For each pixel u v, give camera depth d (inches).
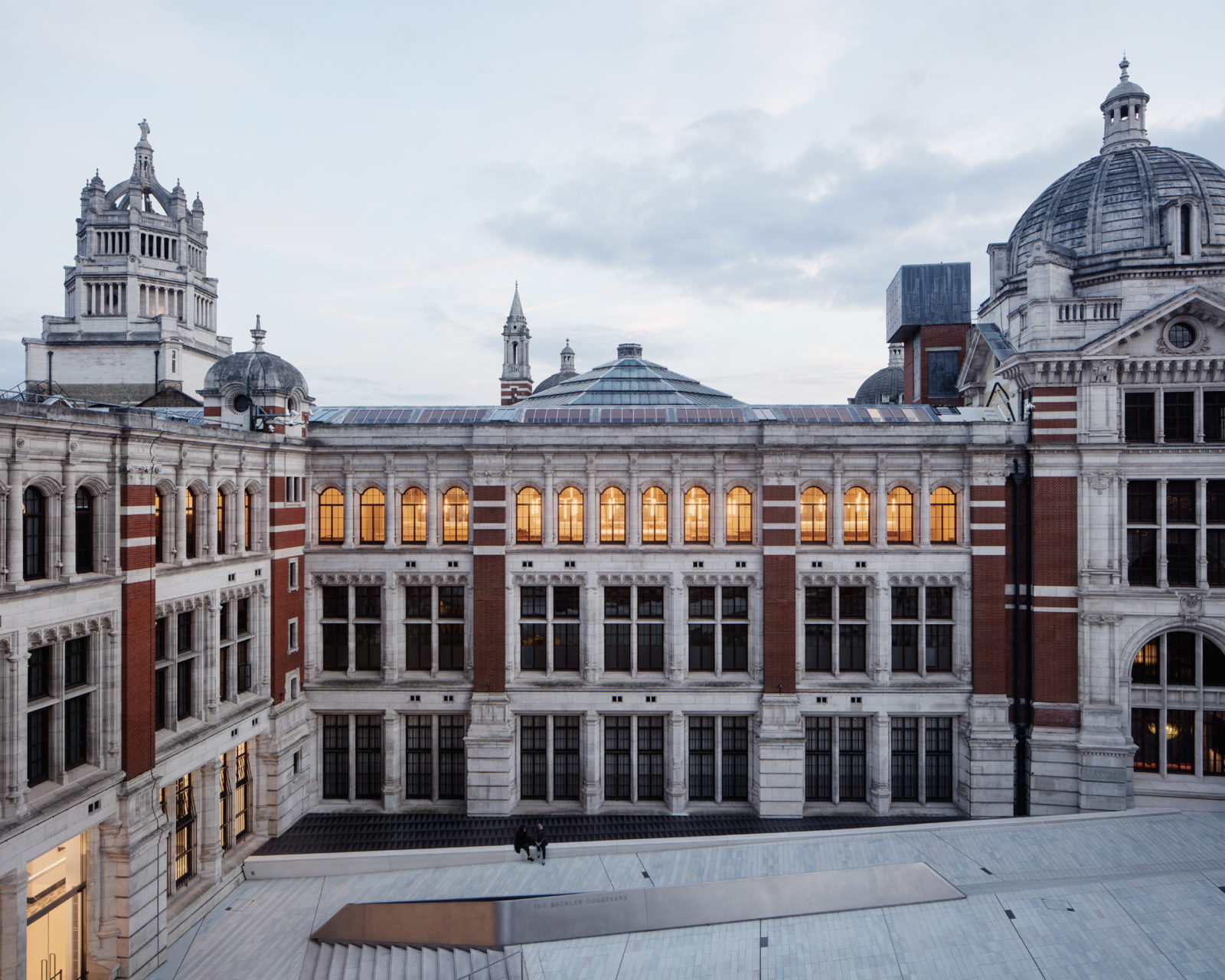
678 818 1241.4
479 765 1251.8
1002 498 1250.0
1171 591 1199.6
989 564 1250.0
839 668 1284.4
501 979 820.0
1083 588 1216.8
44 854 768.3
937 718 1283.2
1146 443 1214.9
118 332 2933.1
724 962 839.7
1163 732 1221.7
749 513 1289.4
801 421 1409.9
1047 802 1221.1
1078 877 988.6
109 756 824.3
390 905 917.8
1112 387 1216.2
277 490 1198.3
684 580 1272.1
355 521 1302.9
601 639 1283.2
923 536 1266.0
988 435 1261.1
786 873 1021.8
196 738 970.1
